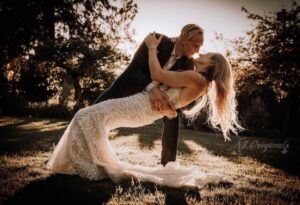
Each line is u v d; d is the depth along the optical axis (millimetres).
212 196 3324
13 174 3555
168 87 3973
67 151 3715
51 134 8812
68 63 21609
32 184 3240
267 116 18656
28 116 19312
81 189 3215
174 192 3408
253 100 19984
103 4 12625
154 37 3953
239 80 20828
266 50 20000
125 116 3854
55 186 3236
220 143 10445
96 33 12984
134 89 4266
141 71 4191
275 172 5562
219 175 4047
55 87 25266
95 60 21406
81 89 22953
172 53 4215
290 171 5840
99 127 3764
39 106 20641
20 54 11422
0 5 9531
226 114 3945
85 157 3730
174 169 3977
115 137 9523
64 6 10938
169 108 3859
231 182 4094
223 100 3865
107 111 3814
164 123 4586
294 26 19438
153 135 11070
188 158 6191
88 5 12031
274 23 20078
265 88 22750
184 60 4223
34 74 23219
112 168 3717
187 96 3854
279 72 19578
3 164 4062
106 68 23125
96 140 3762
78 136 3709
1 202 2658
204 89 3854
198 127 17266
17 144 6160
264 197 3439
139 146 7707
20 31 10133
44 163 4312
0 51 10438
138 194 3203
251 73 20750
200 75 3762
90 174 3615
